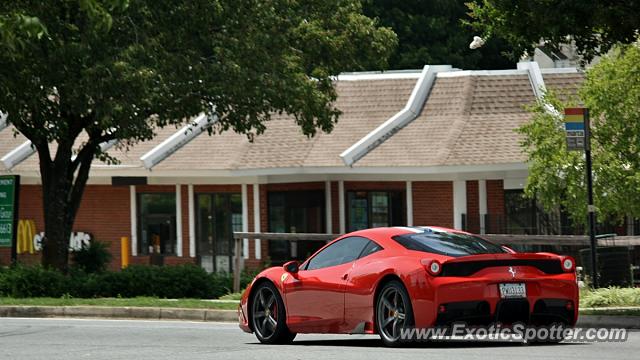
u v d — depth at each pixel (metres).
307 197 79.75
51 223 58.78
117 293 52.56
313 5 60.59
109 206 83.69
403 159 74.06
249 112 56.84
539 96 74.94
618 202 53.78
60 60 49.06
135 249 82.94
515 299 26.92
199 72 53.69
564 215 71.25
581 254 44.25
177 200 81.50
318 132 78.75
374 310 27.89
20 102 51.62
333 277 29.12
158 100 53.06
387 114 79.19
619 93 52.62
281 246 78.62
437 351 26.73
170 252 82.06
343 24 60.84
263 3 55.94
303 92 56.44
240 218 79.50
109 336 35.28
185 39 54.06
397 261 27.61
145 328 38.22
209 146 79.69
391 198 77.19
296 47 59.06
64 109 55.28
